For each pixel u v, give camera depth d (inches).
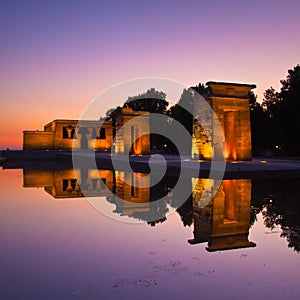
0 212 421.1
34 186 717.3
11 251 262.4
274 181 710.5
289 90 1779.0
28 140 2578.7
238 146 1131.9
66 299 181.6
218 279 207.9
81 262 237.1
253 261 239.1
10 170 1235.2
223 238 299.3
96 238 299.3
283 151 1892.2
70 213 413.7
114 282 202.8
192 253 257.4
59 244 281.0
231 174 774.5
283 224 349.1
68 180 842.2
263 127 1919.3
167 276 212.4
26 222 363.9
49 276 211.9
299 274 215.9
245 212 410.3
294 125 1724.9
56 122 2573.8
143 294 187.3
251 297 183.8
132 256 250.2
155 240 293.3
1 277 210.8
